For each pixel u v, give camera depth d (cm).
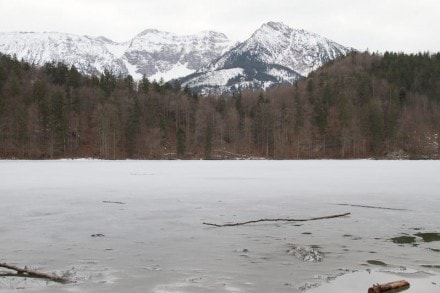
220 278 1209
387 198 2984
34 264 1351
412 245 1590
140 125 14775
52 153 13512
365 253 1476
